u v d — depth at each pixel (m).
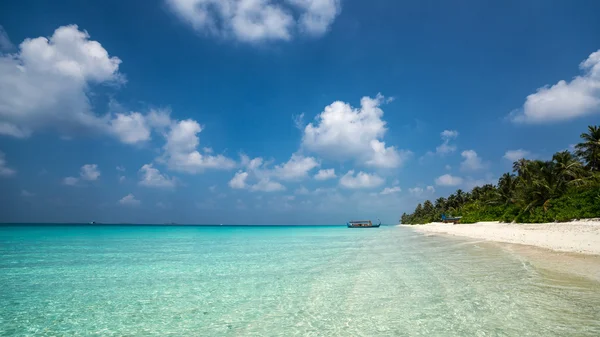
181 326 9.10
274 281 14.74
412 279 14.17
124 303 11.47
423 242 36.38
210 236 65.00
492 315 8.95
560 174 45.19
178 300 11.76
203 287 13.76
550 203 41.19
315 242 42.06
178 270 18.22
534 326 8.00
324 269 17.78
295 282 14.43
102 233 77.19
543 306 9.52
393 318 9.12
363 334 8.08
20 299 12.14
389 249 28.81
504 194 62.94
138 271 18.00
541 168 45.06
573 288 11.41
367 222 156.00
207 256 25.22
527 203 45.41
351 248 31.12
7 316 10.17
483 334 7.68
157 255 26.19
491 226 51.19
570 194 39.78
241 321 9.41
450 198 116.12
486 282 12.93
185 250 30.89
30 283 14.92
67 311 10.61
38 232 78.81
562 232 29.39
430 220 132.75
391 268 17.39
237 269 18.39
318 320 9.28
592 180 40.97
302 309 10.36
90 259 23.55
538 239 27.42
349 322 8.98
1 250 30.64
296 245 36.84
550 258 17.98
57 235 62.81
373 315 9.45
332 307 10.41
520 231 36.91
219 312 10.30
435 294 11.43
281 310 10.34
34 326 9.29
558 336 7.34
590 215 35.22
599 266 14.98
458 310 9.53
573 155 47.47
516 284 12.33
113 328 9.03
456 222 85.44
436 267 17.20
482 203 74.88
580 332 7.53
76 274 17.16
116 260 22.88
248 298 11.85
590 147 46.44
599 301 9.84
